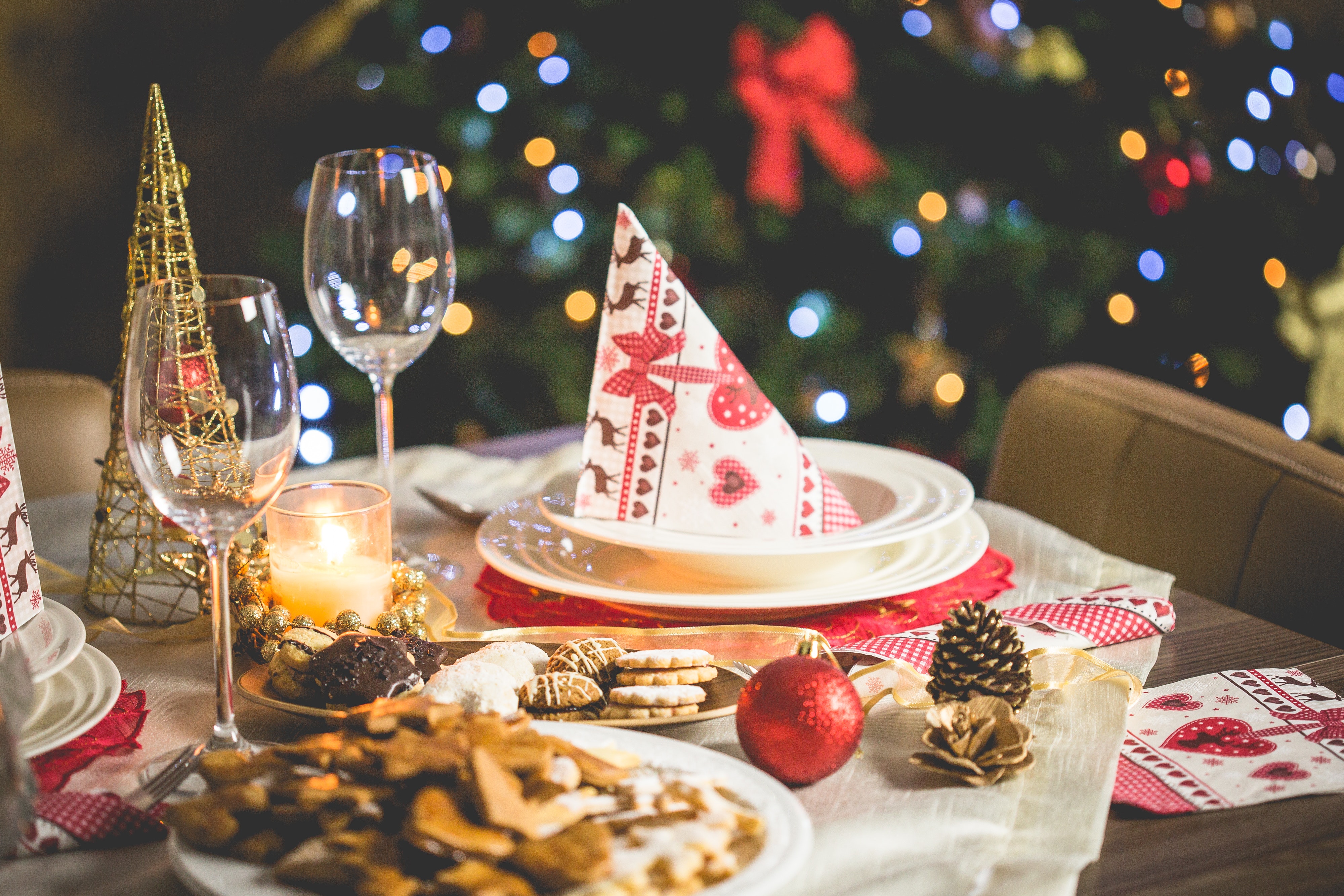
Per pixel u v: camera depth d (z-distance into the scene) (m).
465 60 2.46
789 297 2.74
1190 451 1.42
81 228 3.32
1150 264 2.67
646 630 1.02
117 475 1.08
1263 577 1.33
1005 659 0.94
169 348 0.91
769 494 1.09
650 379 1.10
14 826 0.78
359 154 1.17
